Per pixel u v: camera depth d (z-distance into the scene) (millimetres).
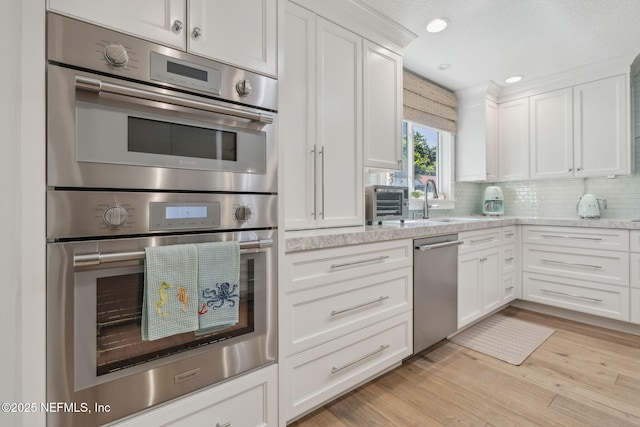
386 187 2354
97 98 892
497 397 1692
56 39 831
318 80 1763
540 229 2928
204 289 1055
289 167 1642
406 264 1949
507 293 2953
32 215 808
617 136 2771
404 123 3127
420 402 1657
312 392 1490
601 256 2588
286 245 1359
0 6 771
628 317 2459
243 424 1207
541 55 2646
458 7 1991
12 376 797
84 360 887
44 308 828
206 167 1101
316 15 1758
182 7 1049
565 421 1502
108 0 911
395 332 1897
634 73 2834
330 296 1557
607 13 2059
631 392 1723
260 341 1252
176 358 1051
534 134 3242
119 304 945
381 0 1903
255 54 1229
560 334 2502
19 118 789
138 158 960
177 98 1003
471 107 3377
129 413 968
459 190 3570
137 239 965
